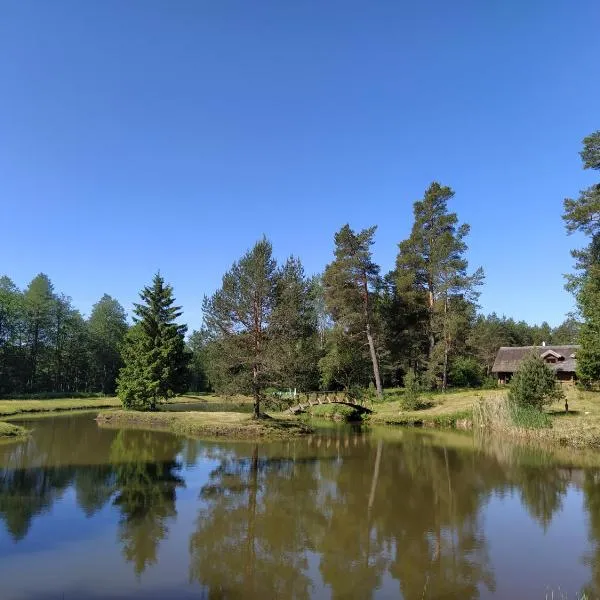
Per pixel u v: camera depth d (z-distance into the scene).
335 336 49.44
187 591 9.38
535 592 9.57
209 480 18.59
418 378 49.88
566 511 14.98
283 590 9.51
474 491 17.38
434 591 9.59
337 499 16.22
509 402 32.59
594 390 39.31
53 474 18.91
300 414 45.94
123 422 37.31
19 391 65.25
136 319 46.16
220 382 32.56
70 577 9.87
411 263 51.22
